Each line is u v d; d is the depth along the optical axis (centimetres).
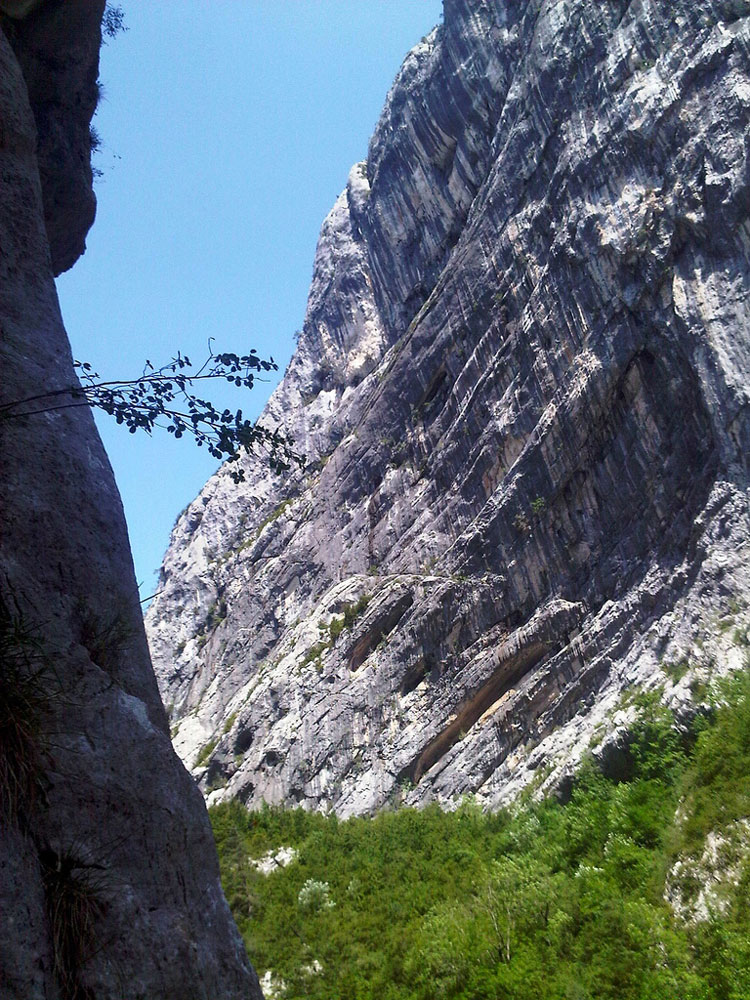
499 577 5556
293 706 6259
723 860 3075
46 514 729
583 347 5400
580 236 5538
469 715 5378
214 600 8794
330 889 4144
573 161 5791
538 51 6388
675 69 5397
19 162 951
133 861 609
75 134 1831
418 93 8019
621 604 4788
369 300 8944
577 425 5303
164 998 571
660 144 5275
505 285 6303
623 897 3198
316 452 8581
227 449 823
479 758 5025
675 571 4556
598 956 2900
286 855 4700
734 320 4662
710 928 2836
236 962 637
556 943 3041
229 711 7069
